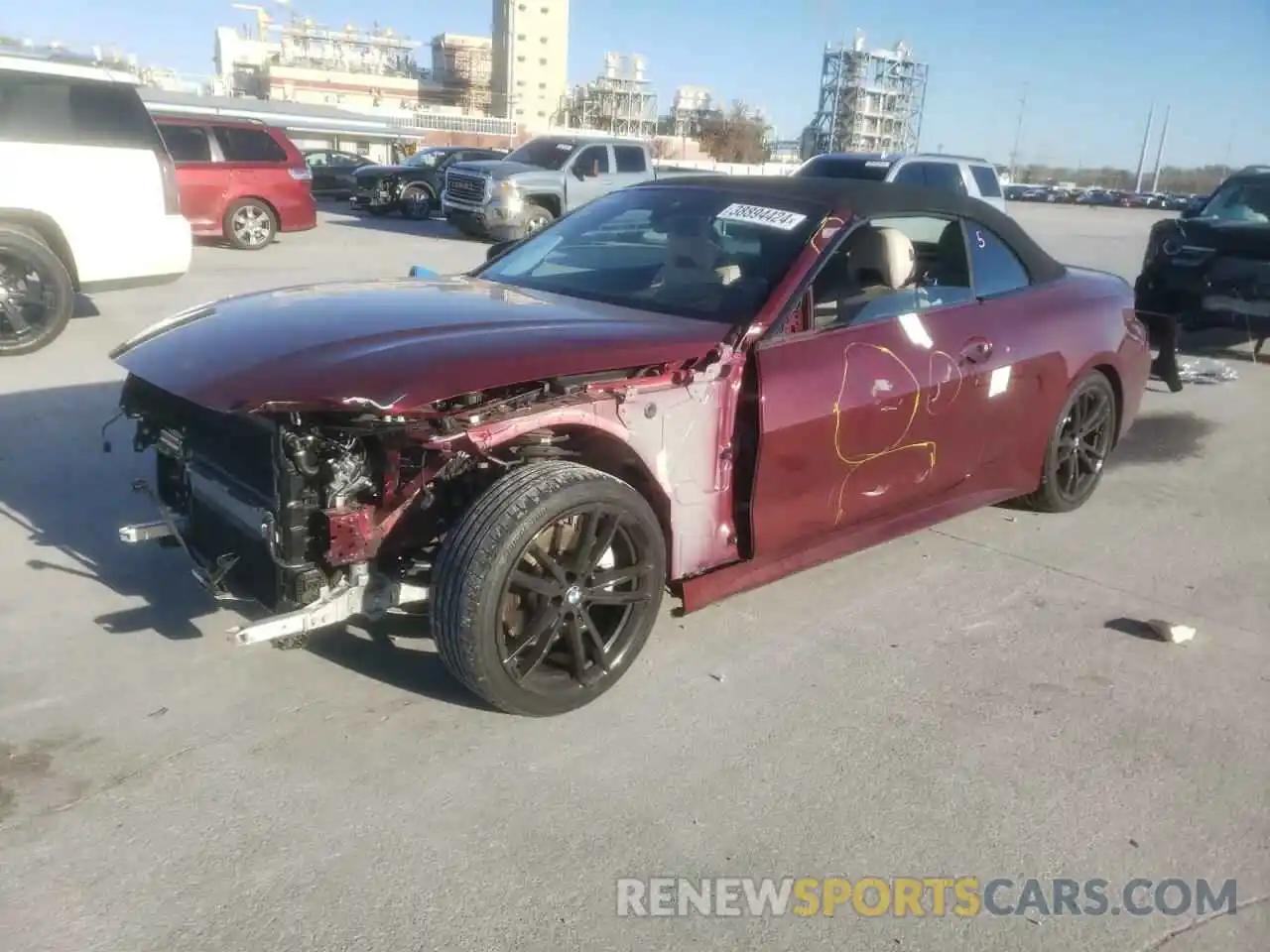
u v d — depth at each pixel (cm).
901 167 1318
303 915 229
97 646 339
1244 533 508
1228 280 855
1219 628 397
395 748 292
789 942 230
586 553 301
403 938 224
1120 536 494
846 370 360
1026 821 275
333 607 283
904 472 399
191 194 1402
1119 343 499
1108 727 322
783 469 347
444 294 370
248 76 11275
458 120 7438
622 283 382
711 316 347
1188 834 273
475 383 275
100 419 583
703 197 412
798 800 279
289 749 288
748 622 383
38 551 407
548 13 11981
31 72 722
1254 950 235
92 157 751
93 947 217
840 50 9119
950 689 341
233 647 342
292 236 1711
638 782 282
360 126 4884
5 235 707
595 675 316
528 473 290
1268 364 961
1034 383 448
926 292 405
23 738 287
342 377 270
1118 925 240
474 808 268
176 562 404
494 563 277
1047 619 399
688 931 231
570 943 226
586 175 1775
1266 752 313
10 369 689
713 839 262
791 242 366
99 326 844
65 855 243
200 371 291
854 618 391
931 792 285
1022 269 462
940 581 430
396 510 283
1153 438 686
